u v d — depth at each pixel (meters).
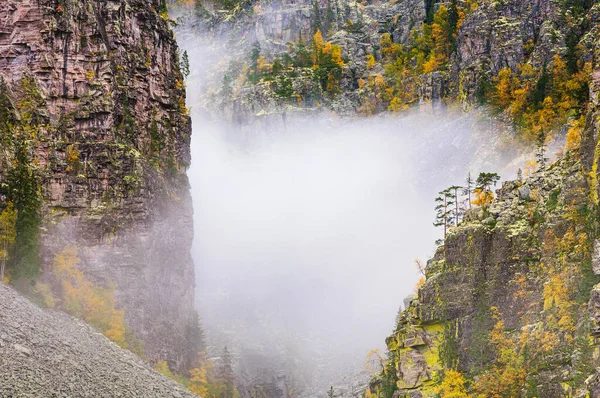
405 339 144.12
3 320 94.31
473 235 144.62
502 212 147.88
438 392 136.38
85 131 147.50
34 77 147.12
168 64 173.62
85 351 101.69
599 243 124.62
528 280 139.00
